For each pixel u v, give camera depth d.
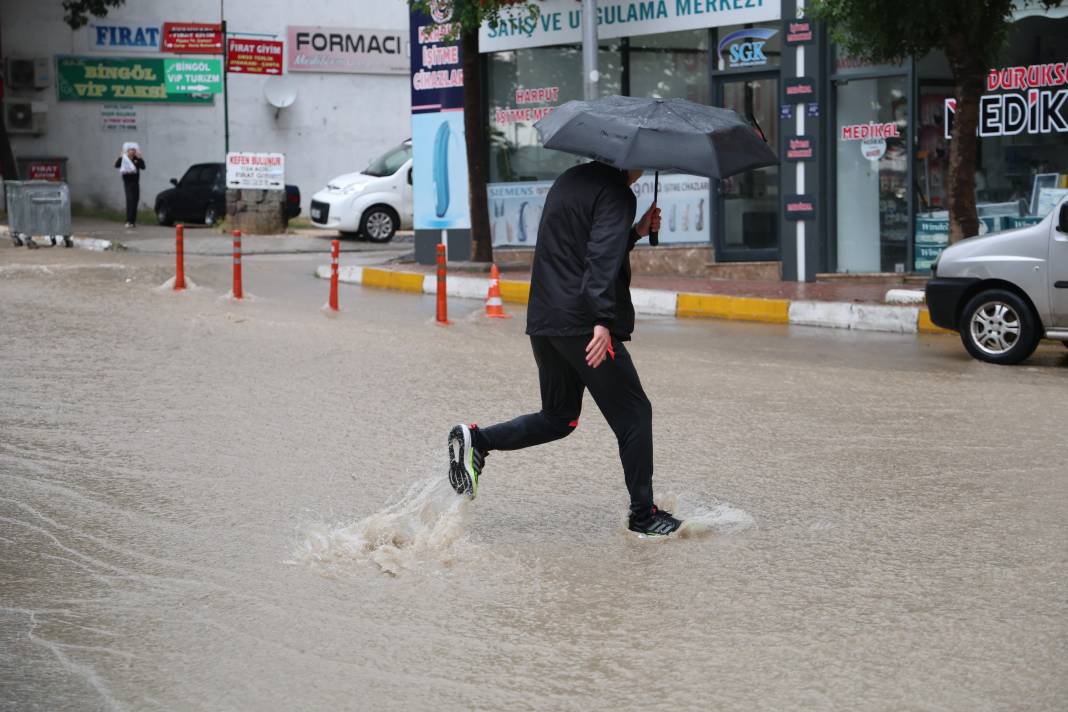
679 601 9.12
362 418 15.49
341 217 47.84
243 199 50.31
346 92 68.06
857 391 17.59
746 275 32.72
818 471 12.95
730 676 7.73
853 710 7.22
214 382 17.72
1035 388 17.89
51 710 7.20
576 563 10.01
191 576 9.65
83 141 65.31
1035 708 7.23
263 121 67.06
